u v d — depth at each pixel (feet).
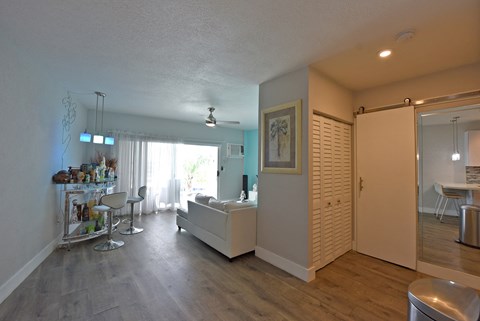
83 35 6.33
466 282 7.57
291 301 6.57
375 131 9.78
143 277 7.83
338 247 9.61
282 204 8.71
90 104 13.96
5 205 6.58
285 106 8.68
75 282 7.42
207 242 10.50
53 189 10.07
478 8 4.97
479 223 7.70
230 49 6.99
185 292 6.96
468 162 7.91
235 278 7.86
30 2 4.97
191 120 19.11
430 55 7.16
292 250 8.25
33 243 8.23
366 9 5.09
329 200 9.08
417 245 8.60
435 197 8.45
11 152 6.86
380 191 9.59
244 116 17.04
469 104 7.68
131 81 9.86
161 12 5.30
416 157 8.73
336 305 6.40
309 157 7.88
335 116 9.27
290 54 7.23
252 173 23.61
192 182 20.70
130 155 16.61
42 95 8.75
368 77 8.93
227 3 4.94
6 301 6.35
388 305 6.42
